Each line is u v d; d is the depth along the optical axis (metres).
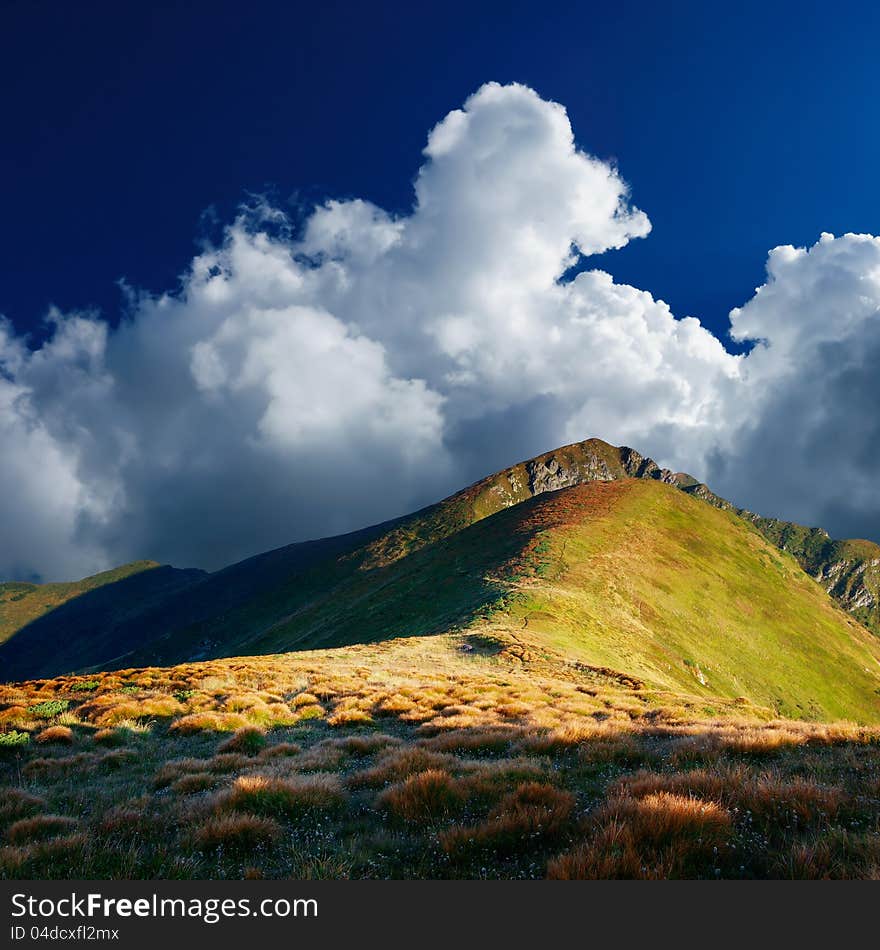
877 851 5.85
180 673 26.22
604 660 40.97
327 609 104.94
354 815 8.83
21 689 24.62
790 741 11.00
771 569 106.50
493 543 90.50
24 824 8.80
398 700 19.50
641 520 98.12
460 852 6.72
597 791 8.87
